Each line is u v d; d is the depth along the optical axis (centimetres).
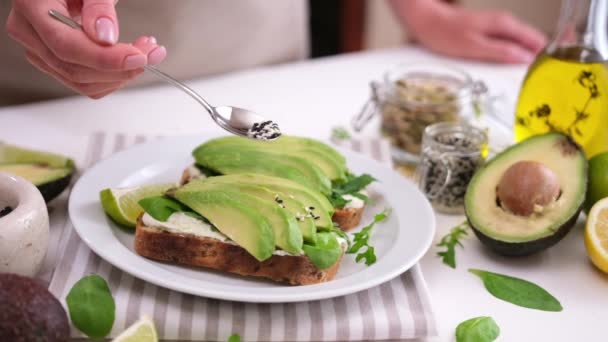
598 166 74
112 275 67
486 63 112
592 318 67
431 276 71
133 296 65
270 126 71
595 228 71
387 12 182
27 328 58
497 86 104
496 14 113
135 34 104
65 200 77
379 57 114
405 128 86
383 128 89
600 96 77
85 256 69
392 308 66
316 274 67
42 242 65
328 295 64
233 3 108
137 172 79
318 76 107
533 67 81
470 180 77
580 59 77
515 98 100
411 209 75
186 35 106
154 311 64
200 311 65
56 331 59
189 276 68
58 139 89
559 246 75
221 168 75
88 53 65
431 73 93
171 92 101
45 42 67
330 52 166
